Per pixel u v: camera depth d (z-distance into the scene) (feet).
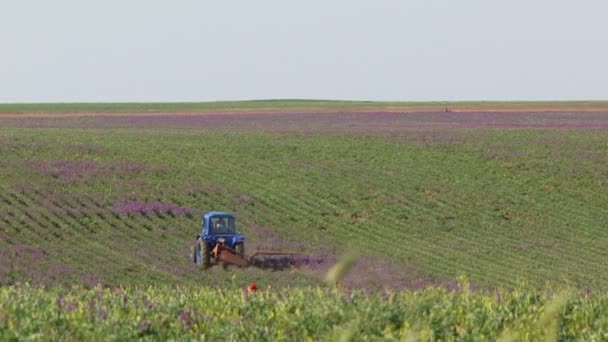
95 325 140.15
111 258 405.39
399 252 440.45
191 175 649.61
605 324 145.38
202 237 400.26
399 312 144.97
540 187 636.48
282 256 418.31
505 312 150.10
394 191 613.52
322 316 144.46
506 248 459.73
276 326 143.74
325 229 508.12
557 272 395.96
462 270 394.93
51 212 508.53
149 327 141.38
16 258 392.68
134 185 599.98
